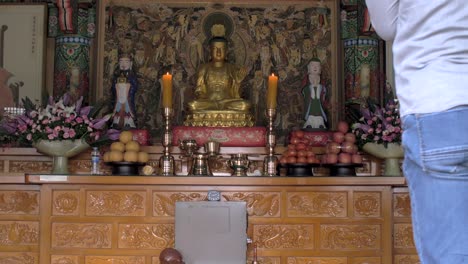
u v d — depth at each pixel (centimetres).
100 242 509
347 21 757
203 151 621
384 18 182
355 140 596
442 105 153
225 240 477
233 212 480
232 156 588
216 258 477
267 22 771
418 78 161
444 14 161
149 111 753
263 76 761
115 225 510
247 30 770
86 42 746
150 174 562
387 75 746
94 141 587
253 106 727
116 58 756
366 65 740
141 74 758
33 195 521
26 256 518
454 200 148
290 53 764
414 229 158
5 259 517
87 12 751
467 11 161
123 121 677
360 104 685
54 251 507
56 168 586
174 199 512
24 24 749
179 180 507
